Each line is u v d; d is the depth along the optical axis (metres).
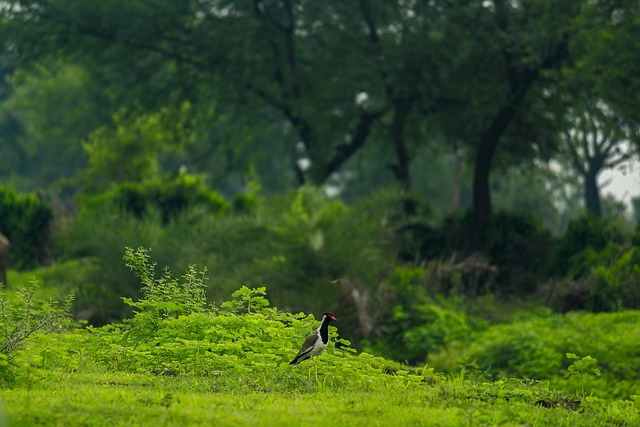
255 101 97.69
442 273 68.25
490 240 87.75
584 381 44.12
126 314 62.75
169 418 24.03
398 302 63.41
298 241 63.12
